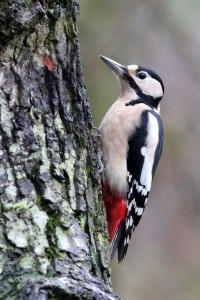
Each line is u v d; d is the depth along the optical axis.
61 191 8.57
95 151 9.59
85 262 8.22
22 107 8.61
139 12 16.53
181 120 16.86
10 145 8.41
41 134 8.66
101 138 11.64
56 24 9.03
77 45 9.26
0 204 8.13
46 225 8.20
